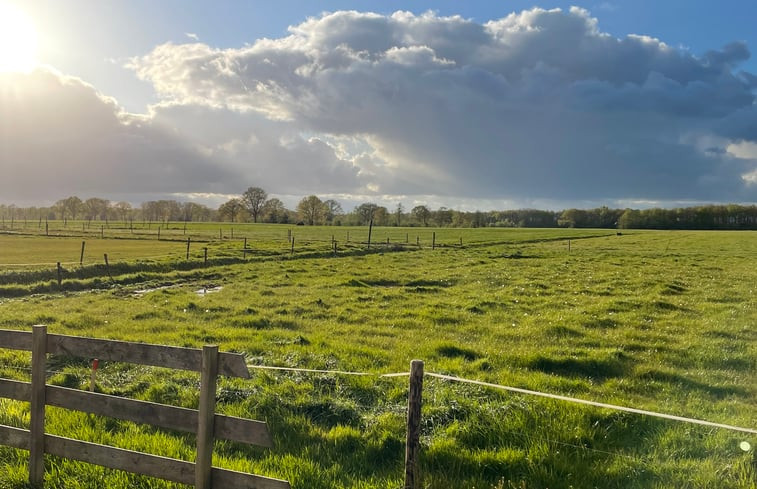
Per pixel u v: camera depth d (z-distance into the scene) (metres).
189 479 5.82
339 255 54.34
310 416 8.64
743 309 20.83
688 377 11.62
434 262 45.25
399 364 12.05
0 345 6.76
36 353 6.49
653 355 13.66
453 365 11.98
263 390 9.62
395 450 7.56
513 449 7.43
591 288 27.62
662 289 26.53
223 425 5.67
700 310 20.84
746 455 7.24
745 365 12.77
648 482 6.70
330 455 7.41
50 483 6.47
